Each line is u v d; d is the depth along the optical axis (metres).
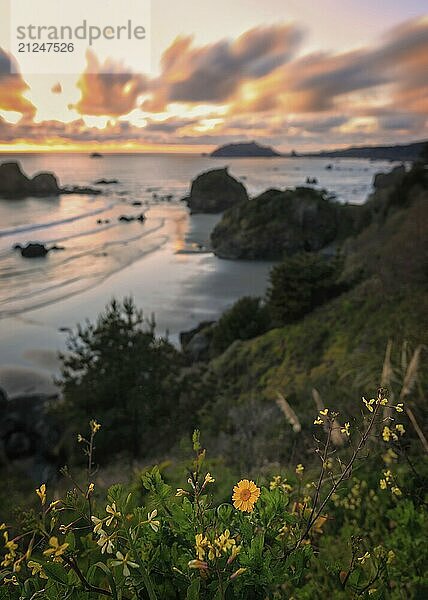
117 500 1.38
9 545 1.26
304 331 17.91
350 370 9.51
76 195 159.88
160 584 1.38
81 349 14.46
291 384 13.41
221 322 26.50
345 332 15.81
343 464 2.03
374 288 17.88
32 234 80.44
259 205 74.12
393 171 121.56
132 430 12.79
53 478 13.11
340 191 173.00
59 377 28.33
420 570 2.41
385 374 3.49
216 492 3.24
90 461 1.74
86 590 1.28
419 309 12.36
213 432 11.70
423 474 3.17
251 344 19.81
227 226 74.50
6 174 150.50
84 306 42.41
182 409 13.52
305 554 1.47
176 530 1.43
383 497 3.14
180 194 169.50
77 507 1.40
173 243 78.44
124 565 1.26
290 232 71.69
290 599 1.65
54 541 1.22
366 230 44.47
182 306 42.75
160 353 14.27
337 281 22.28
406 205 40.47
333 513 3.32
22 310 40.62
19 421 20.55
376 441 3.06
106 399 13.41
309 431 6.42
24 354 31.41
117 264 60.19
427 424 3.63
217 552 1.24
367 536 2.87
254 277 55.91
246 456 7.38
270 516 1.50
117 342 13.76
